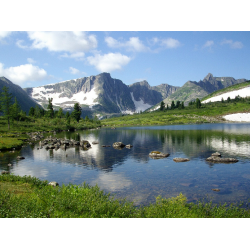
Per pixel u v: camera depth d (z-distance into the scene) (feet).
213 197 70.74
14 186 66.59
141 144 218.18
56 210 43.62
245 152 159.74
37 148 195.83
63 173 106.42
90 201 49.52
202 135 288.30
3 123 437.99
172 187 82.28
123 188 81.46
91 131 452.76
